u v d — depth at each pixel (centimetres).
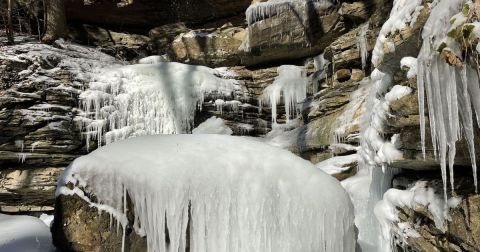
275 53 970
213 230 416
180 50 1089
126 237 414
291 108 930
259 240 420
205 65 1071
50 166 734
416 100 338
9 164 712
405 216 395
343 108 753
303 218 434
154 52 1236
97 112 789
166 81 880
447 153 328
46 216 726
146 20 1274
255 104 956
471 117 272
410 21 336
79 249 415
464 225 320
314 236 435
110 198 418
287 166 462
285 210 432
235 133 895
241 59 1016
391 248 434
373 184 535
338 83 812
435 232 354
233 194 425
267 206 426
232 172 435
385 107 389
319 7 895
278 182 443
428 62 296
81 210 420
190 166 427
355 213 557
